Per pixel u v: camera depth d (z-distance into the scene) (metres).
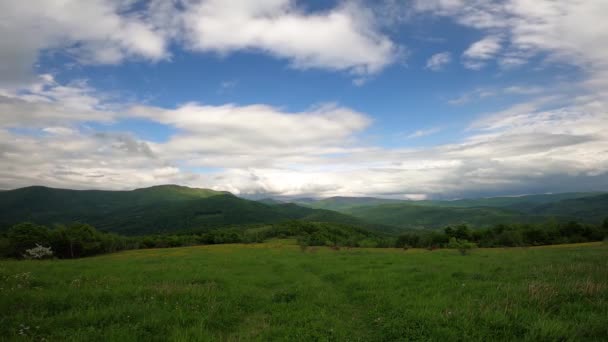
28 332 8.84
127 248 107.44
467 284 15.88
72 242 82.50
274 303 14.32
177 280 18.47
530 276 17.20
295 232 160.00
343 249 64.44
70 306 11.91
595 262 21.70
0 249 74.44
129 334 8.72
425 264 27.92
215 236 128.12
